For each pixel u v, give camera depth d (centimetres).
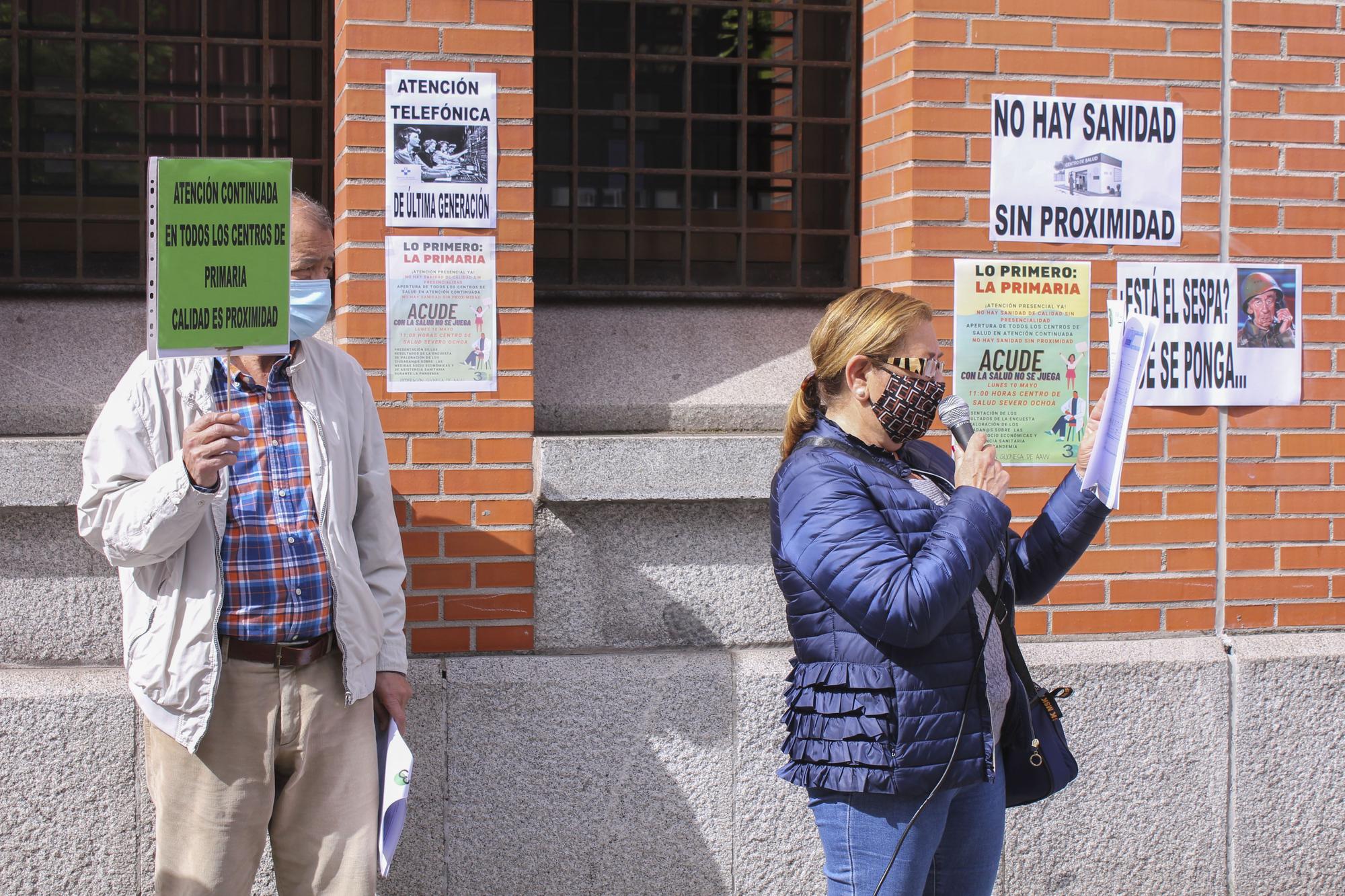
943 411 294
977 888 281
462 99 390
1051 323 426
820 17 476
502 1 391
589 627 405
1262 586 440
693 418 436
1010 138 422
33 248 429
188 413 288
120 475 282
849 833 266
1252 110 438
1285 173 440
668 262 470
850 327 277
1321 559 443
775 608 414
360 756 301
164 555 276
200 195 262
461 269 391
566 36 458
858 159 471
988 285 422
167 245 260
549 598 402
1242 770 432
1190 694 428
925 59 417
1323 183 443
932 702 259
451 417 392
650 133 468
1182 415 435
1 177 427
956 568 252
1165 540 434
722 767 405
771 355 457
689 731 403
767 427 439
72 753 369
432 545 392
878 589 251
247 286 269
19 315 419
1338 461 444
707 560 411
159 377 288
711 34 472
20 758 367
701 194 473
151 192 258
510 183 394
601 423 432
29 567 374
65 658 378
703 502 409
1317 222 443
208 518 283
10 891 369
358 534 319
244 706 286
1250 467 439
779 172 475
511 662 394
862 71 459
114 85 436
